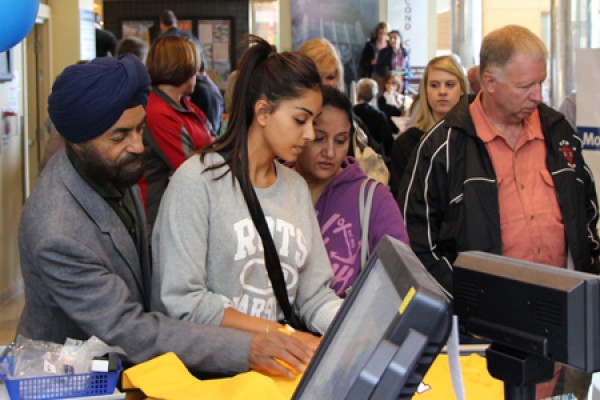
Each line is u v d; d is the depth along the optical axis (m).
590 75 4.34
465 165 3.27
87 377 1.94
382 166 3.69
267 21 13.49
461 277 1.34
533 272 1.24
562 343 1.19
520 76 3.09
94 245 2.23
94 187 2.27
